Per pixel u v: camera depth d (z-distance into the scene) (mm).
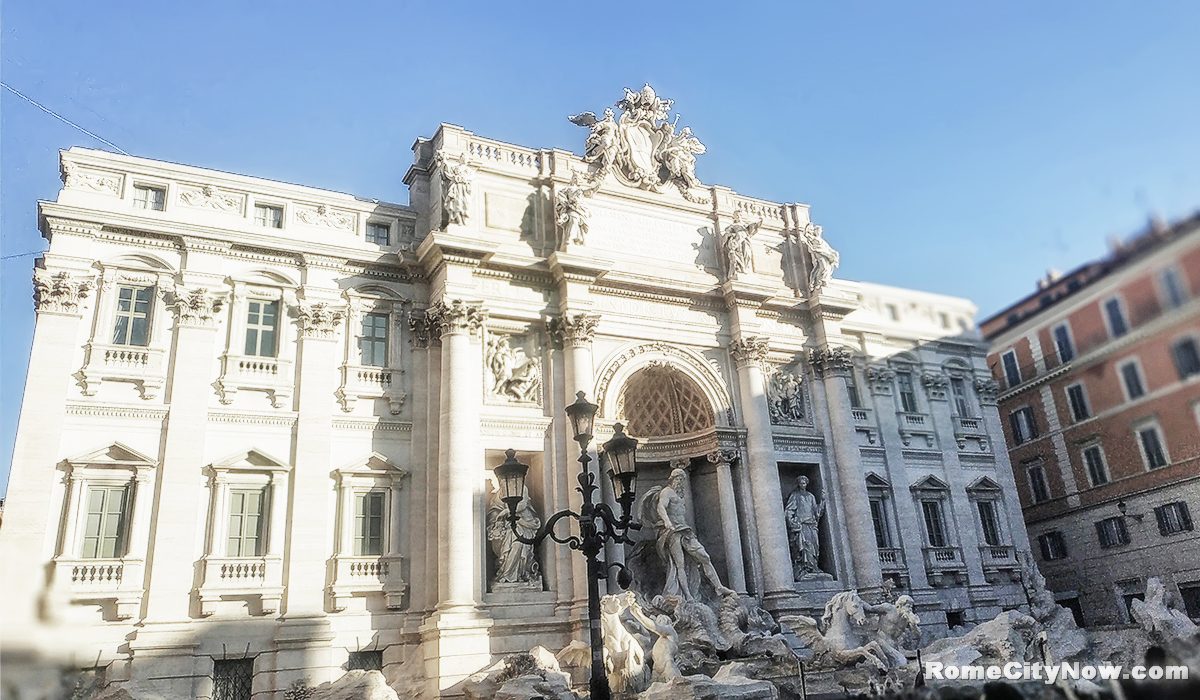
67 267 30031
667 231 41781
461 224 35344
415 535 32219
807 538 40094
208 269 32250
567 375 36188
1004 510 46531
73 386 29109
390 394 33562
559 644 32188
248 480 30594
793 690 29219
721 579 38375
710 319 41375
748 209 45062
